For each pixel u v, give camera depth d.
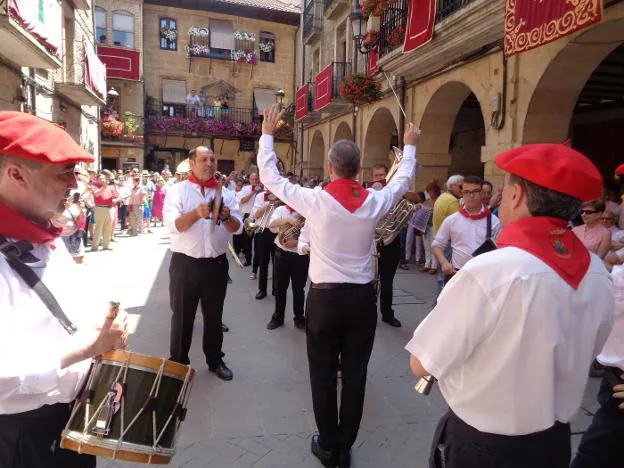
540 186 1.41
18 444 1.54
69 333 1.53
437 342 1.43
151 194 16.27
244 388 3.95
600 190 1.42
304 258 5.38
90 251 11.02
